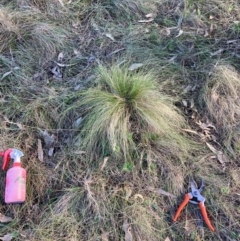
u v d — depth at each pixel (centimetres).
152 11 193
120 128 152
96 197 144
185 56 179
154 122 153
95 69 172
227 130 158
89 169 150
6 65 180
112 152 151
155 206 144
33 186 149
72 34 187
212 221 142
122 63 174
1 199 147
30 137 158
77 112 162
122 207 143
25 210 145
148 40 184
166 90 169
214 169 151
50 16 194
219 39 183
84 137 155
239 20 189
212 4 194
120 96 160
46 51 182
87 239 138
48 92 169
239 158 153
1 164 152
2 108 166
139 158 151
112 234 139
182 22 189
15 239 139
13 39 187
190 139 158
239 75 172
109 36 185
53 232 139
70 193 145
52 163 153
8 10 195
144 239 138
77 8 197
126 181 148
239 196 145
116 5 195
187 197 143
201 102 166
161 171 149
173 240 139
